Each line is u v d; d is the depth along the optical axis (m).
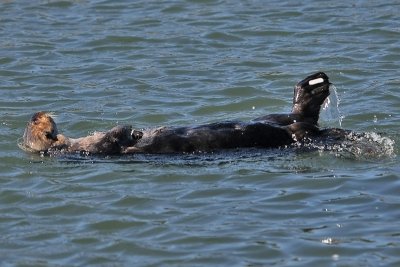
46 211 34.38
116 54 56.38
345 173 36.38
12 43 58.62
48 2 67.56
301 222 32.38
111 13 64.81
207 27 60.62
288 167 37.19
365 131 41.56
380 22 59.81
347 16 61.50
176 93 48.94
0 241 32.03
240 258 30.02
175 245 31.12
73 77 52.28
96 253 30.92
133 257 30.52
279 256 30.03
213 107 46.31
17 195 35.81
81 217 33.72
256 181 36.03
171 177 36.72
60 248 31.39
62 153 39.28
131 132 39.22
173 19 62.72
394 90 47.78
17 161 39.06
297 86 39.88
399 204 33.41
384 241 30.64
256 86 49.38
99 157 38.84
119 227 32.75
